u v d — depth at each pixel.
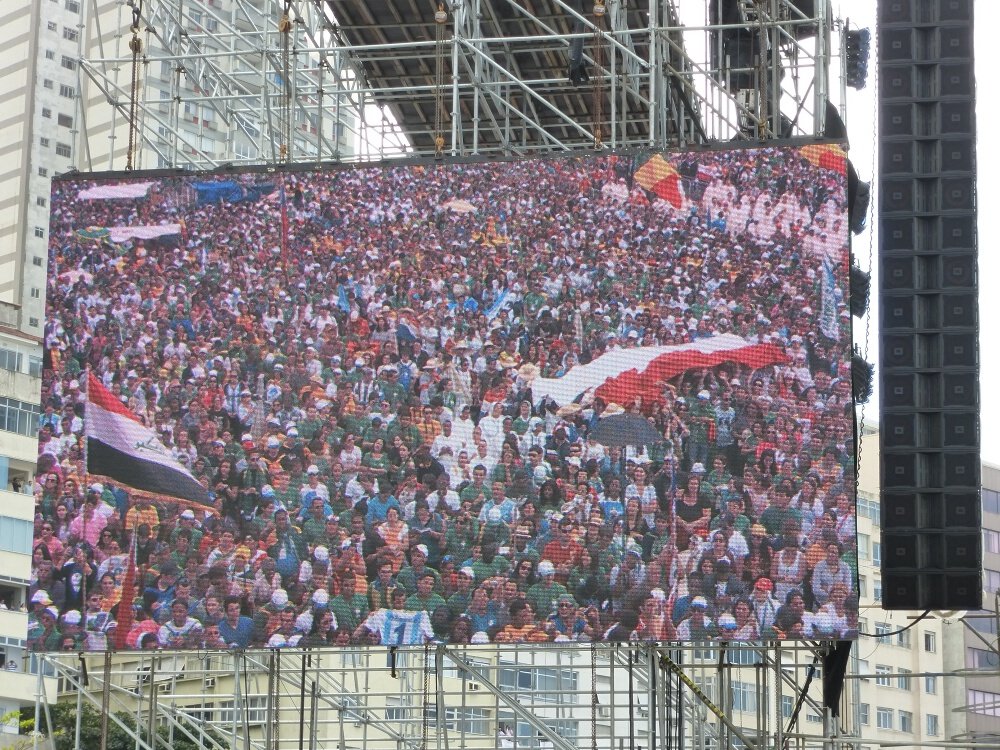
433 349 24.12
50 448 24.31
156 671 28.28
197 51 32.06
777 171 24.16
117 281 24.80
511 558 23.38
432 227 24.52
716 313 23.84
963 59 24.77
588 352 23.88
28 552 48.00
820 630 22.89
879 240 24.62
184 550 23.84
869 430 65.69
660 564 23.17
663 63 26.89
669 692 25.67
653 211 24.22
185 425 24.25
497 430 23.77
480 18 29.91
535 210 24.41
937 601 23.59
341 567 23.58
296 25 29.98
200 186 24.98
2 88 82.50
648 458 23.48
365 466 23.84
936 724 64.62
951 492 23.81
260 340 24.42
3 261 80.06
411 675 38.56
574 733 43.81
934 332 24.28
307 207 24.78
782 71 28.12
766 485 23.31
